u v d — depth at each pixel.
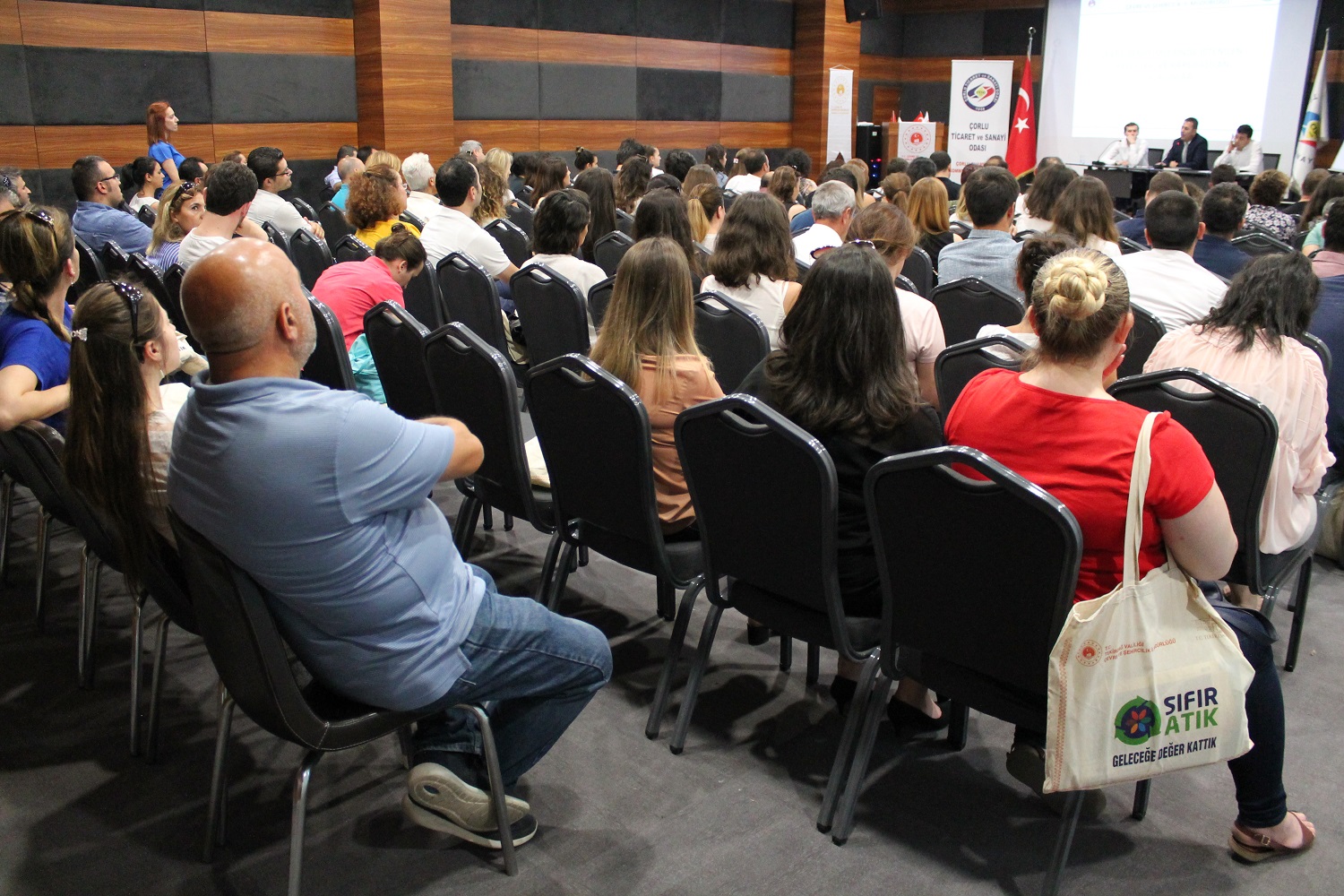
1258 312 2.35
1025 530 1.55
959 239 4.84
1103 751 1.58
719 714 2.38
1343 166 11.15
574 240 4.03
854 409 1.89
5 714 2.37
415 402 2.84
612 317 2.33
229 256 1.48
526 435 4.19
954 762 2.19
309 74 8.75
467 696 1.75
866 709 2.17
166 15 7.93
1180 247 3.21
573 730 2.31
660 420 2.29
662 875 1.86
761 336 3.15
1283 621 2.78
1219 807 2.05
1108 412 1.62
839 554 1.98
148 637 2.72
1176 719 1.59
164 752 2.24
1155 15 12.23
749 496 1.95
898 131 13.10
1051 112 13.22
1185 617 1.59
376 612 1.58
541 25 10.30
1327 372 2.63
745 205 3.32
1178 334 2.50
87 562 2.42
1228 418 2.15
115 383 1.72
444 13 9.07
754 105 12.56
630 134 11.34
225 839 1.95
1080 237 3.83
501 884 1.84
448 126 9.34
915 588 1.76
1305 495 2.37
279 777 2.16
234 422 1.47
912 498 1.67
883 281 1.87
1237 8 11.69
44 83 7.46
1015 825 1.99
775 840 1.96
